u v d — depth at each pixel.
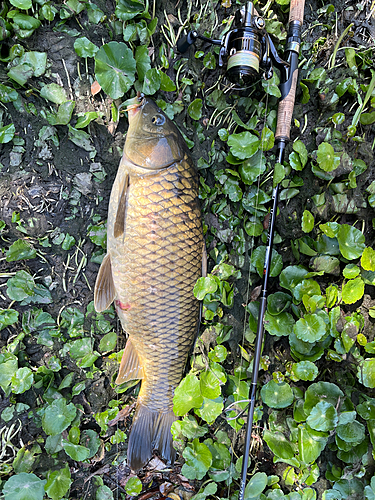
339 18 0.65
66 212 0.58
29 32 0.53
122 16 0.54
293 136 0.65
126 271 0.54
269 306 0.64
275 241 0.66
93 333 0.60
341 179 0.66
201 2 0.60
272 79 0.60
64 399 0.57
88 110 0.57
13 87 0.54
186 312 0.56
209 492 0.61
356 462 0.65
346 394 0.67
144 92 0.55
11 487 0.54
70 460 0.60
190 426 0.61
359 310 0.69
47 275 0.57
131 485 0.61
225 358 0.63
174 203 0.53
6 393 0.55
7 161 0.55
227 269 0.62
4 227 0.55
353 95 0.67
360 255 0.64
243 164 0.62
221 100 0.62
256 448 0.67
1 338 0.56
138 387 0.63
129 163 0.52
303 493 0.65
